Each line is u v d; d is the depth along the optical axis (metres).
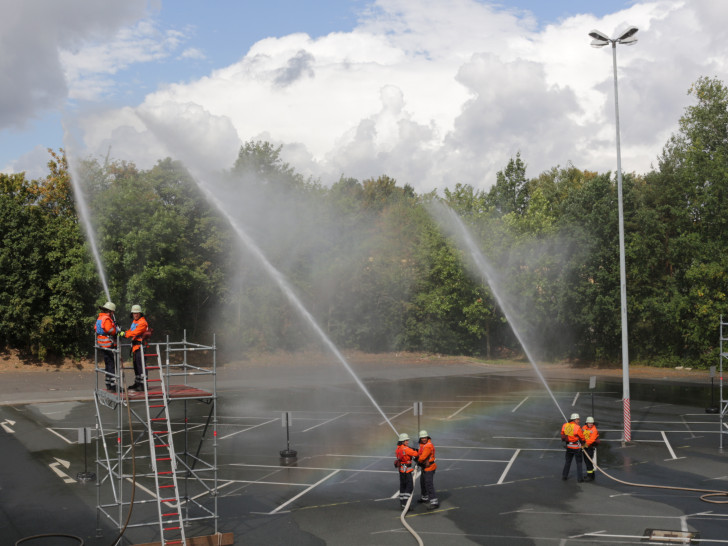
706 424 27.34
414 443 24.06
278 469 20.33
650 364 49.78
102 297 40.41
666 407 31.86
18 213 43.19
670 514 15.40
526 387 39.72
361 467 20.53
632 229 48.47
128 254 40.81
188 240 47.50
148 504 16.83
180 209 46.62
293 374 45.50
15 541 14.09
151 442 12.51
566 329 52.28
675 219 49.62
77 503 16.88
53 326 41.97
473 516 15.47
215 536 13.63
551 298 49.78
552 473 19.61
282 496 17.42
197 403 33.72
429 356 54.75
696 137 46.78
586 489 17.75
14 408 31.50
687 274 44.03
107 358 14.72
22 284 42.19
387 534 14.25
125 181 43.34
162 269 41.47
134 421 28.47
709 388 38.59
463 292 51.59
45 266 43.50
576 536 13.93
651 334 49.84
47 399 33.75
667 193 48.75
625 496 17.02
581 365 51.25
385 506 16.42
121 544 13.75
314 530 14.62
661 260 49.41
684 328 46.25
